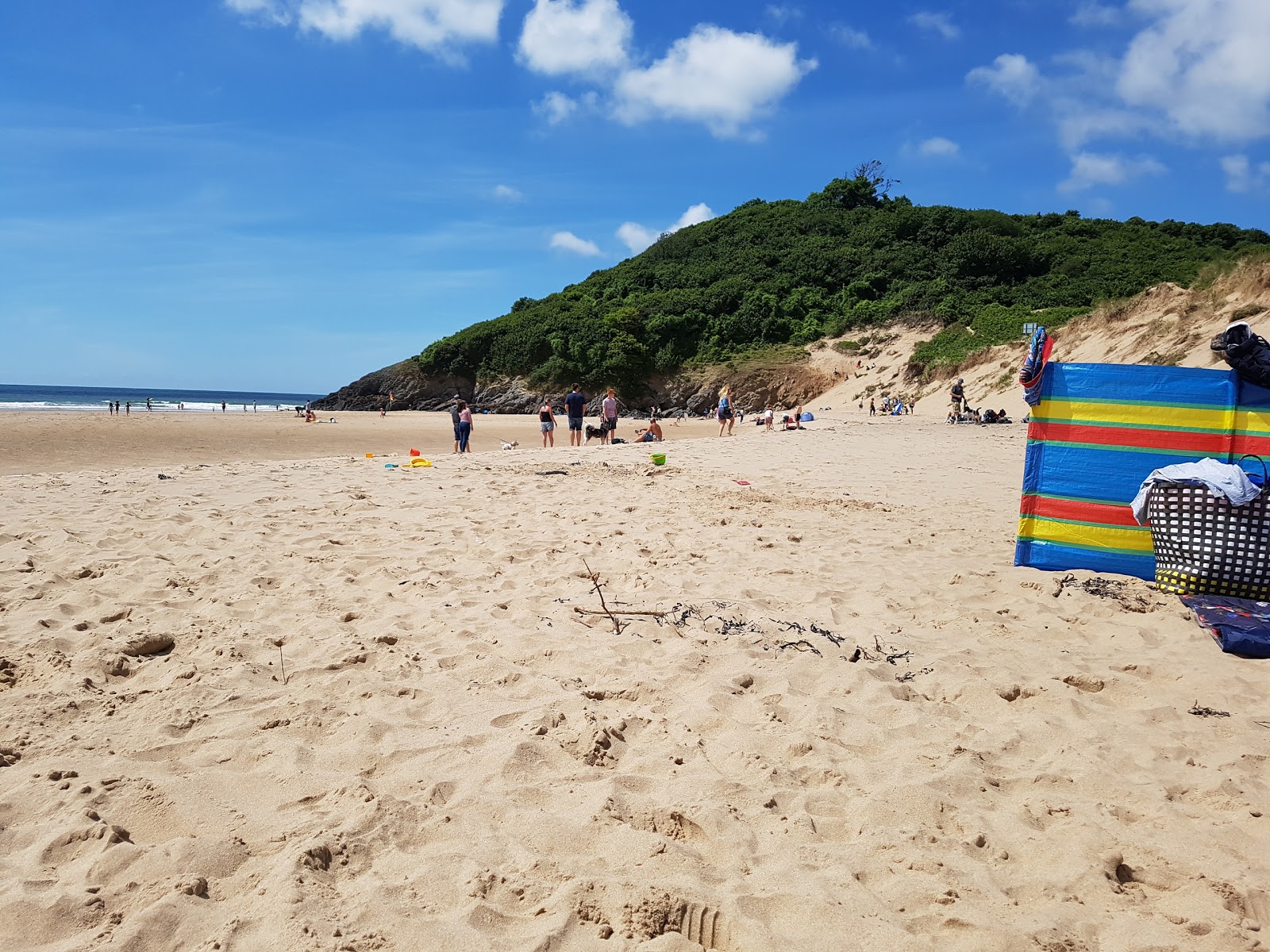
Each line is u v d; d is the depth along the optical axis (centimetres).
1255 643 509
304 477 1245
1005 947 247
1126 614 588
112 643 475
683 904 260
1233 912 269
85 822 290
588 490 1147
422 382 8681
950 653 505
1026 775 357
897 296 7006
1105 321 3781
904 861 290
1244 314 2858
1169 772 364
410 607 568
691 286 8344
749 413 6488
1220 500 602
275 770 340
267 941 237
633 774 350
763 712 410
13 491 1036
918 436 2373
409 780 338
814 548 789
